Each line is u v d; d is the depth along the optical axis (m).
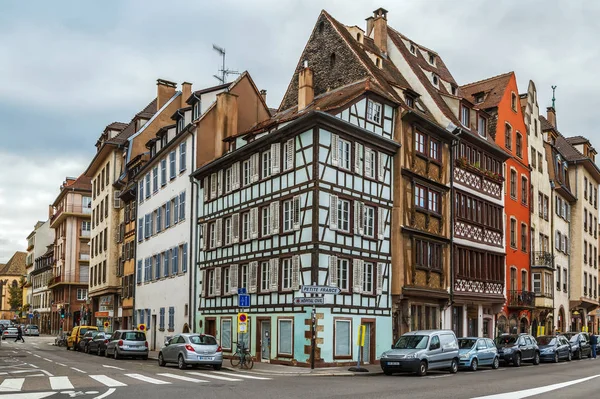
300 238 26.11
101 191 55.41
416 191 30.48
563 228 51.09
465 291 33.34
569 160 54.28
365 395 14.41
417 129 30.86
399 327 28.94
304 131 26.64
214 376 20.67
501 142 39.41
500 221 38.06
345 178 27.03
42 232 102.25
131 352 31.91
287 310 26.56
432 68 39.94
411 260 29.44
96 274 55.53
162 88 51.22
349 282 26.75
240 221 30.83
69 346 45.28
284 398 13.70
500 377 21.14
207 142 35.75
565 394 14.98
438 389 16.16
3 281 131.88
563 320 50.09
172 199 38.50
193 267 34.97
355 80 32.03
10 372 21.73
